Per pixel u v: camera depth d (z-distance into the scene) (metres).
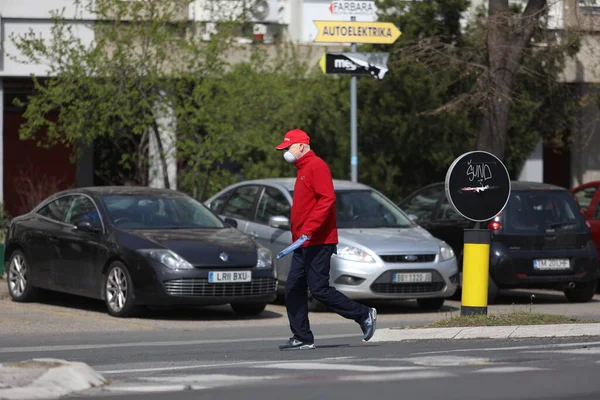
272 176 79.88
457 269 54.66
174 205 53.41
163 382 27.44
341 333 44.69
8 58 80.56
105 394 25.36
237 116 75.56
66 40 73.25
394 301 60.09
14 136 92.25
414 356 33.31
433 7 79.00
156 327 46.66
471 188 40.34
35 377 26.11
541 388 25.69
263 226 57.19
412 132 79.19
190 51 74.31
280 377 28.19
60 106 73.19
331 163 80.00
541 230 58.19
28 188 92.62
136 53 73.44
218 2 77.12
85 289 51.31
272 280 50.62
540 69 78.44
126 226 51.03
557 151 93.62
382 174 79.38
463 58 74.06
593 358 32.03
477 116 78.38
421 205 62.72
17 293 55.72
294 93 81.31
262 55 84.06
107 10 73.31
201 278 48.41
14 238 55.81
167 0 73.56
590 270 59.06
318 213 35.75
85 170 91.31
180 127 75.81
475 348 35.72
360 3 64.25
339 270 52.38
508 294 65.81
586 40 75.25
